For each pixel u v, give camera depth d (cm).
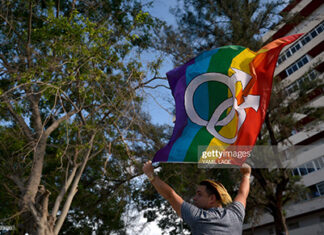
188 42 1319
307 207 3048
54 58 834
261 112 316
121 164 1110
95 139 945
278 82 1532
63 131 904
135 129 986
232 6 1419
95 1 1102
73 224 1411
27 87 814
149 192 1290
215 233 189
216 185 214
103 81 903
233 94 329
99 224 1420
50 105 1052
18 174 960
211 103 332
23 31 978
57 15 1094
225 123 316
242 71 336
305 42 3366
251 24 1420
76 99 1023
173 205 203
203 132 315
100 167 1255
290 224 3375
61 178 1282
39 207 849
